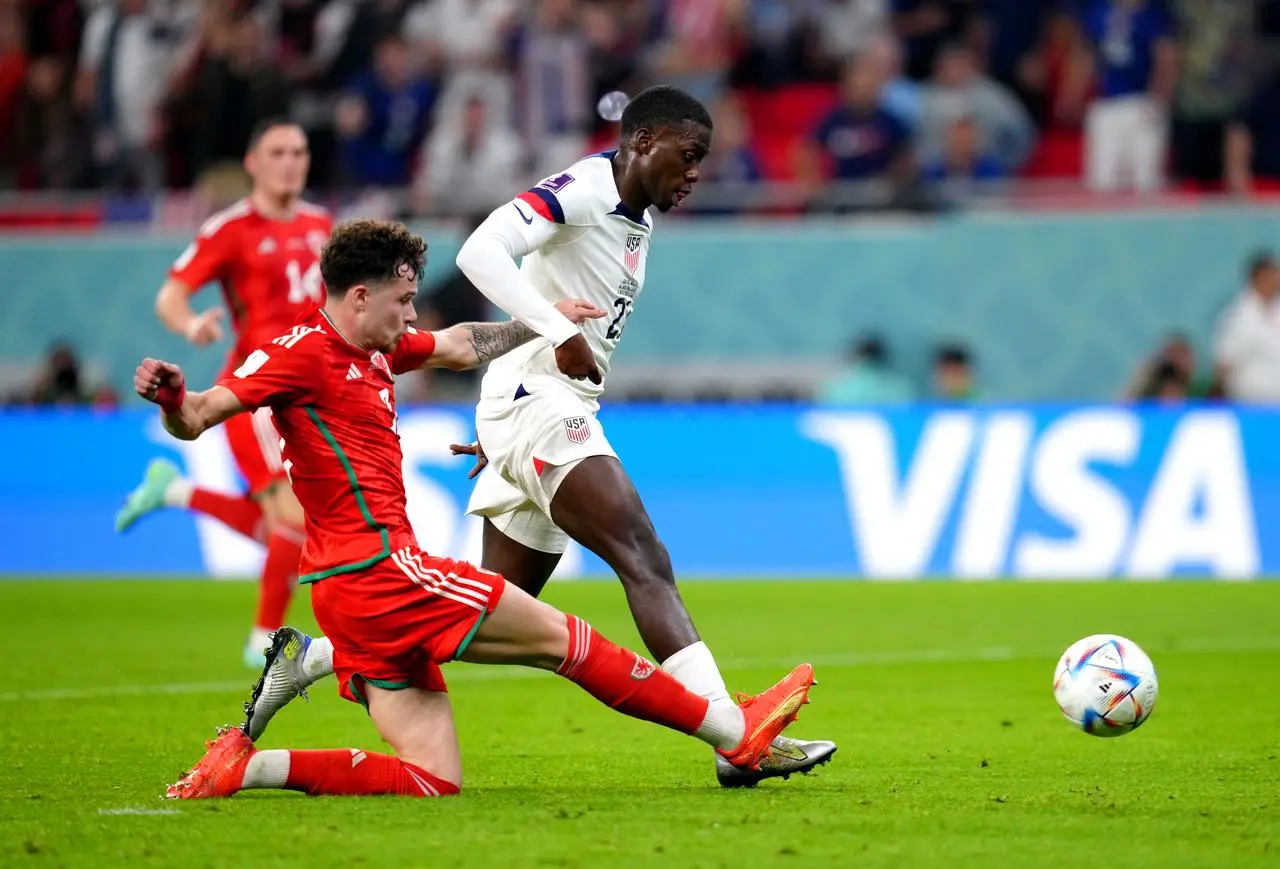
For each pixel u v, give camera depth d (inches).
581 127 2507.4
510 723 1031.0
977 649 1407.5
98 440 2177.7
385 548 721.0
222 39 2576.3
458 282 2263.8
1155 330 2293.3
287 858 596.4
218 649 1422.2
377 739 956.0
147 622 1632.6
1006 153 2496.3
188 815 678.5
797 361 2342.5
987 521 2027.6
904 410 2063.2
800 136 2630.4
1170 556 1990.7
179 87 2581.2
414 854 601.3
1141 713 797.2
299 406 722.8
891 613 1670.8
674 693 739.4
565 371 776.9
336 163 2546.8
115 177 2610.7
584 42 2522.1
